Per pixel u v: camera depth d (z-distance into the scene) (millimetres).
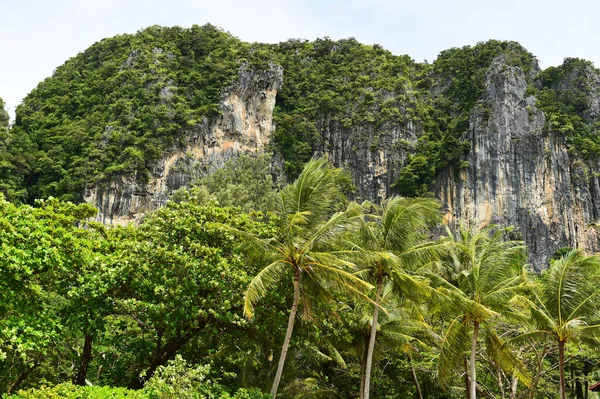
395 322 30234
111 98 110062
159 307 20906
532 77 127375
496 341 28312
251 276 23250
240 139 110188
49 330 18359
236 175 67250
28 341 16891
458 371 35344
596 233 103750
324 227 22469
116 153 99938
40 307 18594
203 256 23109
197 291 22062
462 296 26453
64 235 19406
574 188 107688
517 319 27719
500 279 27547
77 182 93312
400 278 25594
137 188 96250
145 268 21453
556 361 37906
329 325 26078
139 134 103500
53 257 17922
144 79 111938
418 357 38094
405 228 26297
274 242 23891
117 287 22344
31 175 97188
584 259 27406
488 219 105188
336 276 22234
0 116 101750
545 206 105562
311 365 35312
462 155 111312
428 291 25391
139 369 24219
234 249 23766
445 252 28516
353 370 36750
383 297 30406
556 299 27141
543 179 107500
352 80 129750
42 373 24125
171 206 25734
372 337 25875
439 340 34281
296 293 22234
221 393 21094
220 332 26359
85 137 102562
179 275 22156
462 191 107688
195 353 27234
